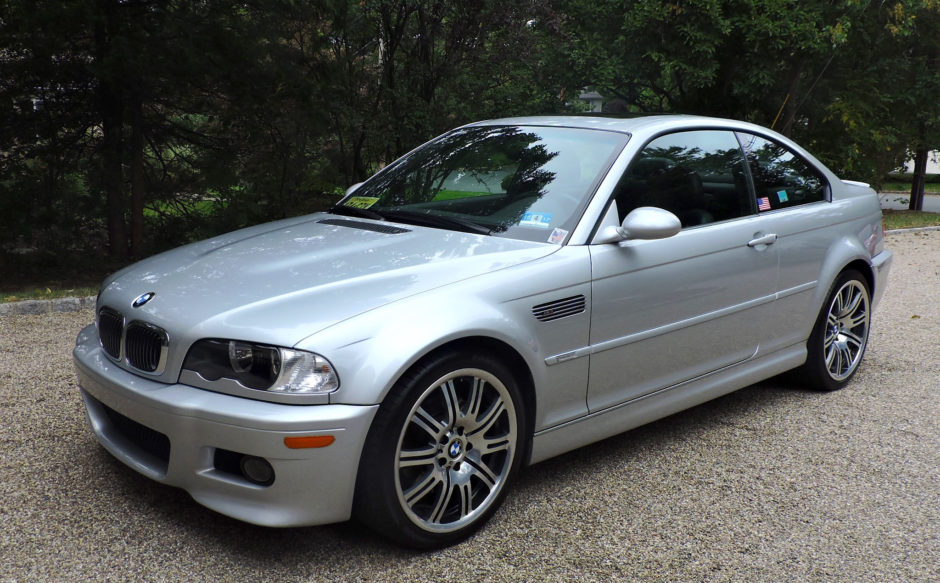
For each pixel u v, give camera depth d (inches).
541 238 126.3
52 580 99.3
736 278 150.0
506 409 115.2
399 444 102.7
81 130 319.9
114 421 119.0
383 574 103.0
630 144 139.0
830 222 176.7
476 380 110.7
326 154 398.9
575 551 110.7
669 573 105.7
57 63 293.6
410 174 155.9
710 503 126.7
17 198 303.6
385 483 102.0
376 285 109.0
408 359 100.5
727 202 153.7
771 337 163.8
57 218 314.8
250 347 98.8
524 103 453.1
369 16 388.8
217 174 342.0
